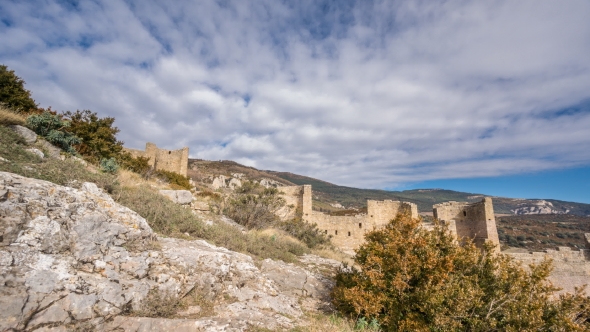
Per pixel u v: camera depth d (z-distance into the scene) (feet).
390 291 25.71
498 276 26.84
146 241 21.62
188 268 21.25
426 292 23.08
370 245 29.78
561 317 22.99
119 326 15.06
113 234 19.45
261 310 21.72
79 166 33.99
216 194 84.74
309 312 25.57
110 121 62.03
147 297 17.34
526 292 24.68
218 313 19.12
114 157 59.21
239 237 39.83
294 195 119.75
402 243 25.89
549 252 81.92
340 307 27.20
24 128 39.27
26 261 14.53
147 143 123.85
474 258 27.50
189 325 16.06
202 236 34.19
